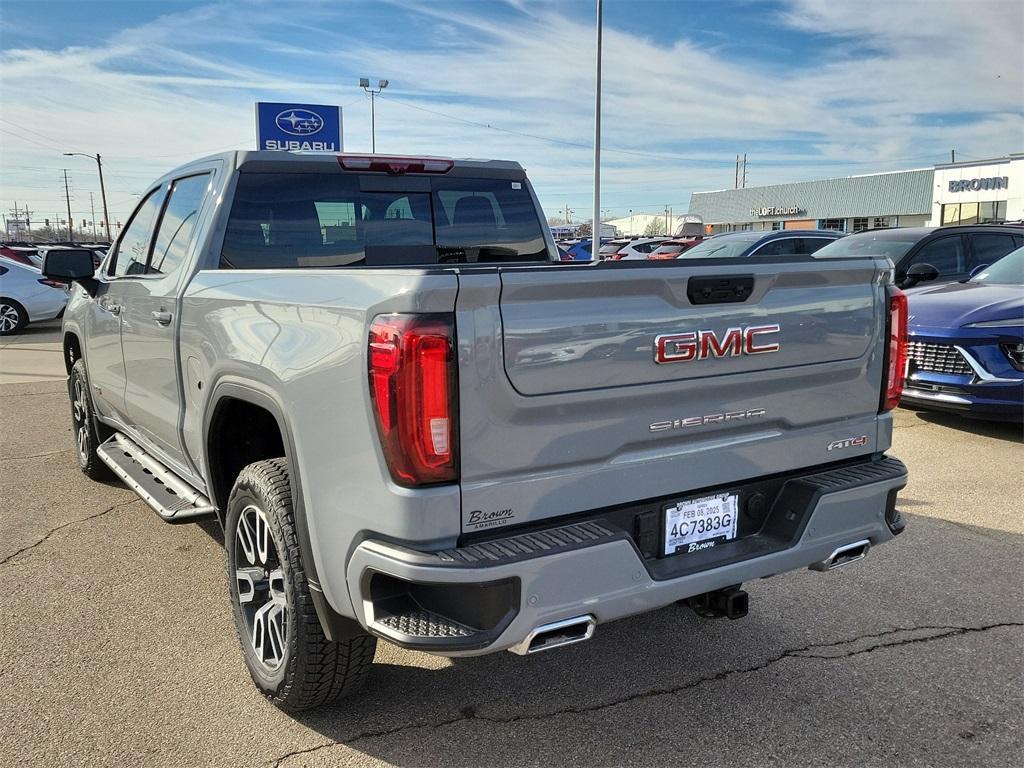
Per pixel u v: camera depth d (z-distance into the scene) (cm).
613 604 236
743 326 262
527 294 223
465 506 222
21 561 433
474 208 434
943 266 926
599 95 2277
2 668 323
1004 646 340
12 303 1543
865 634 352
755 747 274
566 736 281
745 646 343
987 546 448
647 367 245
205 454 329
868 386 303
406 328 213
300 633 266
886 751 271
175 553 444
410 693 308
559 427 234
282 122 2145
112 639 347
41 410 826
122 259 476
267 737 279
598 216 2342
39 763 263
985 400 644
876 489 292
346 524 237
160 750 271
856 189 6512
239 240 365
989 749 272
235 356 291
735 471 272
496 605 219
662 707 298
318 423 243
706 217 8244
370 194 401
